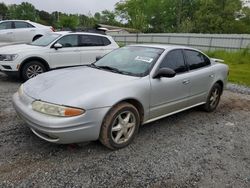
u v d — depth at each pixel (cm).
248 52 2102
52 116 335
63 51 856
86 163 349
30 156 357
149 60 451
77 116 336
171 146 415
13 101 402
